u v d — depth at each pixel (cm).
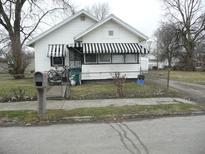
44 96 800
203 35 4369
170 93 1223
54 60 1970
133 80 1869
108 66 1841
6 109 897
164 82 1697
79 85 1631
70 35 2003
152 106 923
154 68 5925
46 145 534
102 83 1744
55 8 2600
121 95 1142
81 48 1816
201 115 828
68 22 1995
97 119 780
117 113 828
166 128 661
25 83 1777
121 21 1842
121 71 1781
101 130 652
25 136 606
